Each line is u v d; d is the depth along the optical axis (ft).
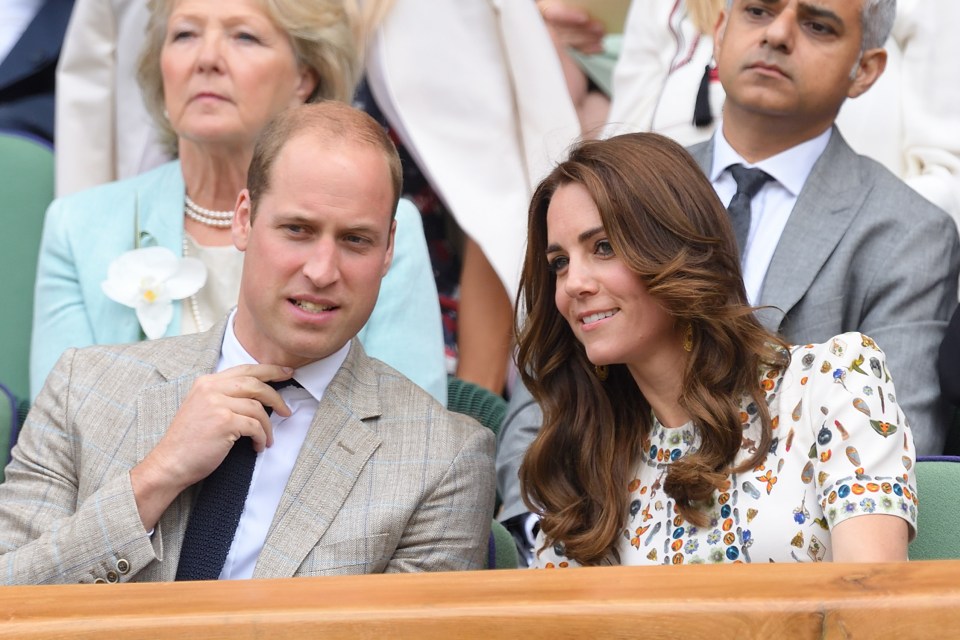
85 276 43.45
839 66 42.34
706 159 44.55
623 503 33.12
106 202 44.83
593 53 57.16
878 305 41.19
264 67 44.27
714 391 31.68
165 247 43.80
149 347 34.86
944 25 49.29
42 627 21.03
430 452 33.06
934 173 48.32
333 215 32.17
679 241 31.86
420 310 42.55
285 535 31.83
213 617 20.81
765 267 42.09
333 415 33.09
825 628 19.81
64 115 52.49
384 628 20.58
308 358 33.22
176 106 44.39
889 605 19.72
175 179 45.03
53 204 44.96
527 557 41.22
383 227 32.89
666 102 51.01
